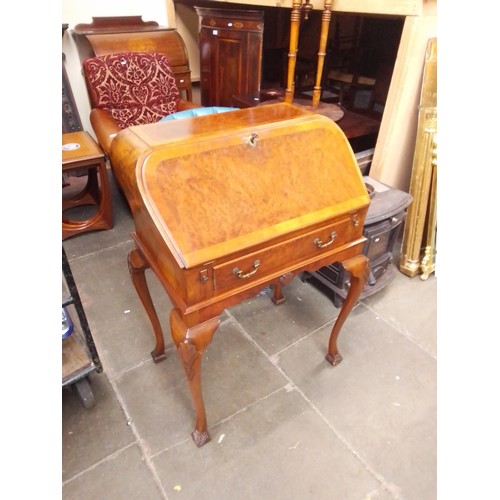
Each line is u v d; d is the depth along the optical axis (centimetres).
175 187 89
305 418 134
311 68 300
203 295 95
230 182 95
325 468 120
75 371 126
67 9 261
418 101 187
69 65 279
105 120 224
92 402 135
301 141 108
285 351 159
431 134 172
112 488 115
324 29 191
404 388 145
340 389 144
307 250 109
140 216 104
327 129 113
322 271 179
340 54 288
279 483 117
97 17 265
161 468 120
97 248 218
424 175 179
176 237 86
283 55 315
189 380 107
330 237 112
